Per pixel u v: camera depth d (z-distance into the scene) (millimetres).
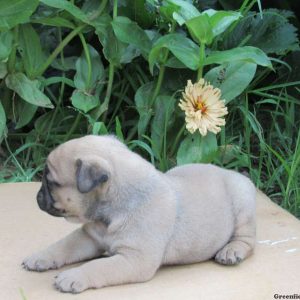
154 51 1383
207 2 1656
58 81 1489
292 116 1538
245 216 1155
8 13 1358
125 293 1046
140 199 1065
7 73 1443
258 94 1582
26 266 1107
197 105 1409
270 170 1486
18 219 1253
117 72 1534
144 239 1062
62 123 1533
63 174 1048
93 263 1059
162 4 1455
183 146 1421
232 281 1093
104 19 1448
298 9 1818
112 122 1555
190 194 1112
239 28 1567
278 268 1134
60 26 1472
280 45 1559
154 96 1467
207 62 1376
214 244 1127
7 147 1470
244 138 1537
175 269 1116
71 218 1072
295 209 1390
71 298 1033
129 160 1073
